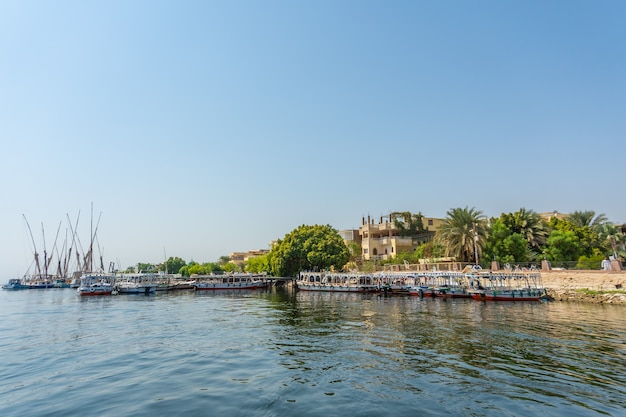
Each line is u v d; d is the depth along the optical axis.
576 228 65.62
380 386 15.08
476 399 13.59
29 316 41.31
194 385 15.48
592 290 46.44
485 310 39.22
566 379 15.68
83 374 17.44
